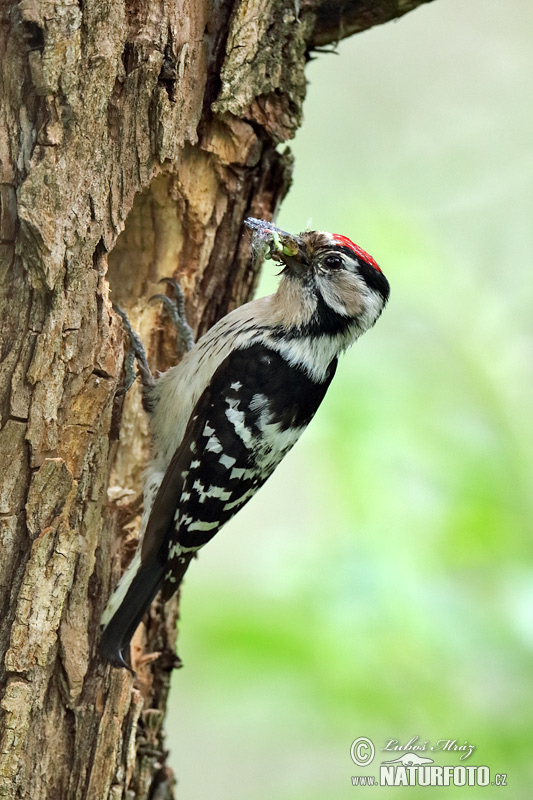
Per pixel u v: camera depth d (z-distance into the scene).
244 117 8.96
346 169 14.73
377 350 12.55
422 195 14.57
